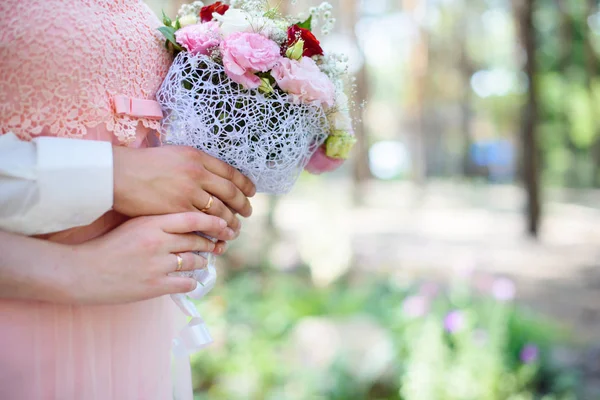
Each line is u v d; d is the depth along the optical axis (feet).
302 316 16.39
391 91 87.51
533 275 24.45
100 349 3.15
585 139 61.46
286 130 3.50
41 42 2.81
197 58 3.39
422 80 61.31
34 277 2.69
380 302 16.75
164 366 3.73
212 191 3.31
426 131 81.51
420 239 33.86
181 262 3.11
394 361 11.01
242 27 3.48
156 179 3.05
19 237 2.71
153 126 3.34
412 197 58.75
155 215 3.08
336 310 16.98
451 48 69.36
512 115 72.84
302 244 22.48
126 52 3.18
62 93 2.89
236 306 14.99
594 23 48.73
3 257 2.63
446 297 14.40
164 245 3.02
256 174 3.59
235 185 3.49
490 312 12.41
